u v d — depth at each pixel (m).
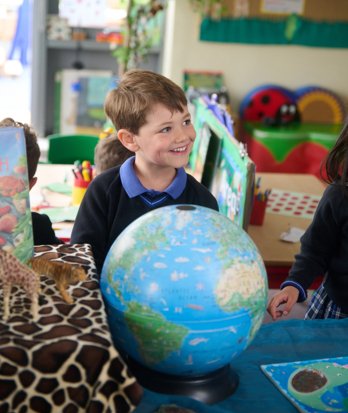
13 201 0.91
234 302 0.84
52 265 0.90
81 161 3.03
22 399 0.77
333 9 4.02
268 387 0.97
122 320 0.86
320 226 1.47
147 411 0.87
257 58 4.09
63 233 1.97
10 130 0.91
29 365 0.76
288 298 1.40
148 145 1.31
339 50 4.12
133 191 1.38
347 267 1.46
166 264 0.84
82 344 0.78
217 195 2.16
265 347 1.09
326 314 1.55
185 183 1.42
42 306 0.86
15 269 0.83
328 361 1.05
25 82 4.53
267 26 4.01
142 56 3.75
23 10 4.30
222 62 4.06
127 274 0.86
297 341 1.12
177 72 4.05
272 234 2.11
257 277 0.88
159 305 0.83
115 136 1.96
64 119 4.39
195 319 0.83
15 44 4.40
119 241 0.91
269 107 4.12
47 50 4.24
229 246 0.87
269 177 2.76
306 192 2.57
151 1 3.63
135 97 1.29
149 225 0.89
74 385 0.78
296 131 3.92
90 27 4.20
